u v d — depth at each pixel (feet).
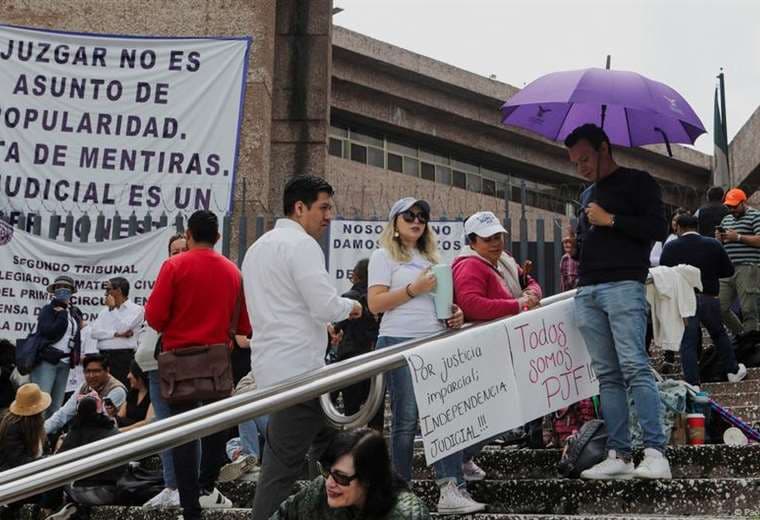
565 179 117.50
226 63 46.68
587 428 22.59
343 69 93.56
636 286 21.74
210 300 23.36
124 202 45.42
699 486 20.36
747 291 40.24
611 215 21.79
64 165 45.60
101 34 46.73
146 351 24.63
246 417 17.42
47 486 16.10
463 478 21.81
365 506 16.25
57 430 33.45
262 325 19.44
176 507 24.98
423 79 98.22
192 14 47.55
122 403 33.27
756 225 40.88
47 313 37.42
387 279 22.41
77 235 44.47
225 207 45.37
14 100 46.03
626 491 21.04
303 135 48.34
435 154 105.40
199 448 23.43
